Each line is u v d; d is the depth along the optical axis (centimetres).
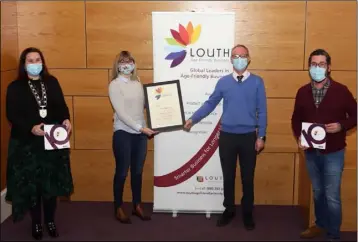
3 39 419
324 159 354
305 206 417
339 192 359
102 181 470
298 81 442
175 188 434
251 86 383
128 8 441
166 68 416
